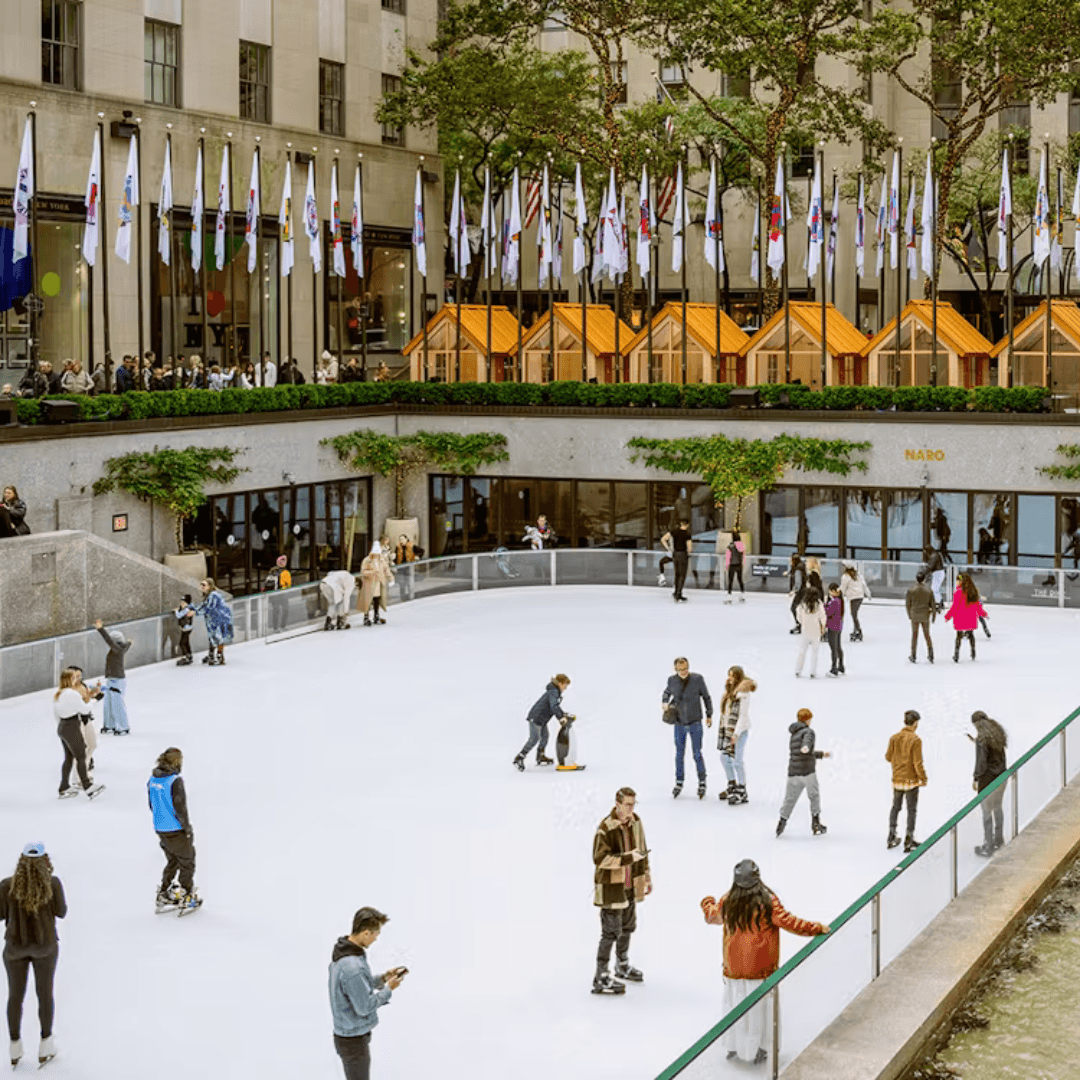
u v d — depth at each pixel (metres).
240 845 19.27
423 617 36.31
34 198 38.72
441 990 14.81
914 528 40.50
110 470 35.00
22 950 13.15
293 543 41.56
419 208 44.62
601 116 54.94
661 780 22.06
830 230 49.59
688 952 15.71
